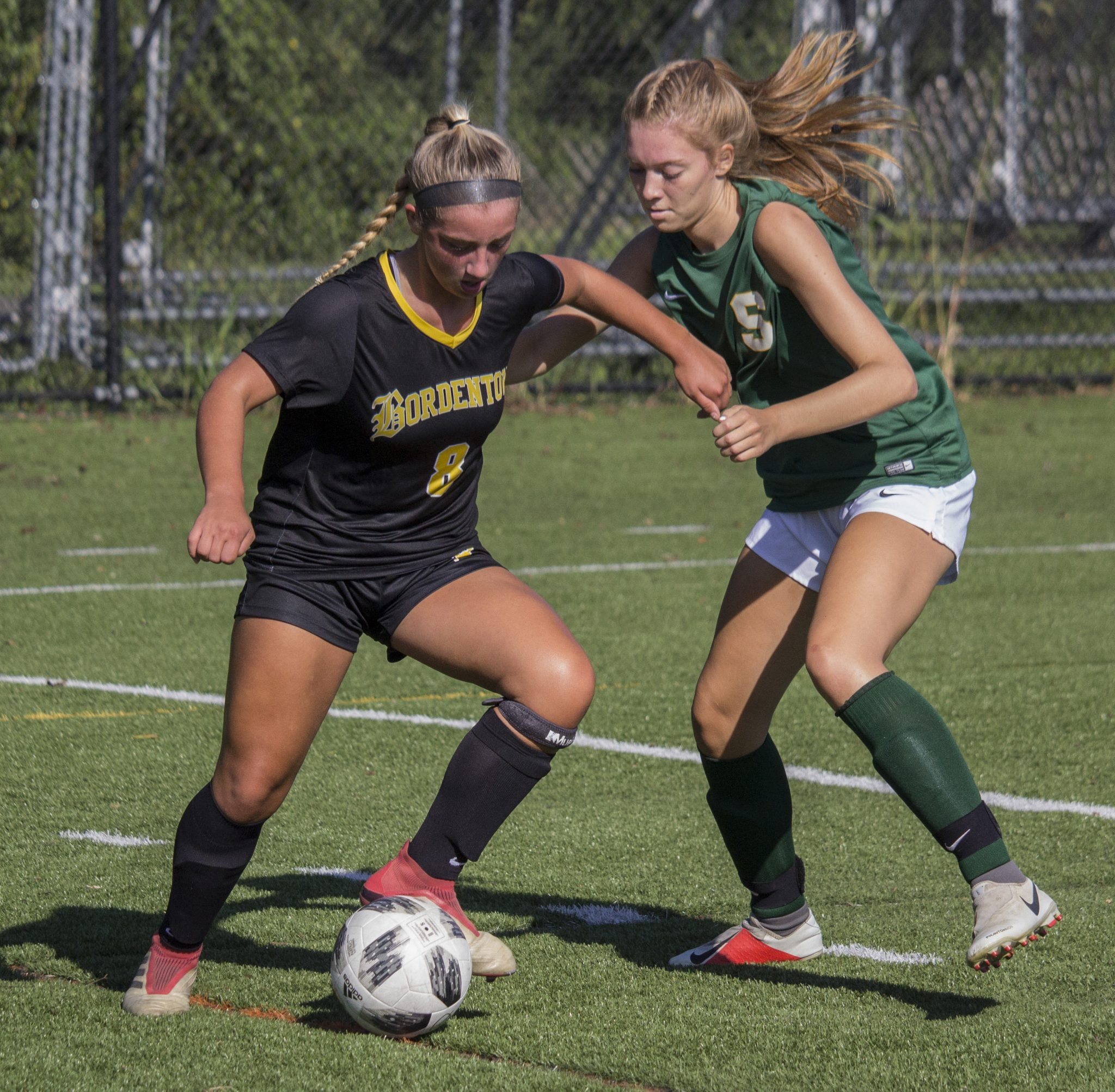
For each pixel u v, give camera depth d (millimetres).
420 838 11828
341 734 20156
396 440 11359
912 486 12594
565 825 16875
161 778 18203
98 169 49469
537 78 52750
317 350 10977
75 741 19516
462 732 20359
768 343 12750
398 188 11969
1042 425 49000
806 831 16734
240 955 13094
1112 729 20594
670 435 46750
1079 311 59812
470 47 53125
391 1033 11258
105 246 45094
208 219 50656
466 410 11633
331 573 11617
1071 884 15031
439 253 10891
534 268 12094
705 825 16938
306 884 14930
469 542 12281
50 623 25781
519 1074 10734
